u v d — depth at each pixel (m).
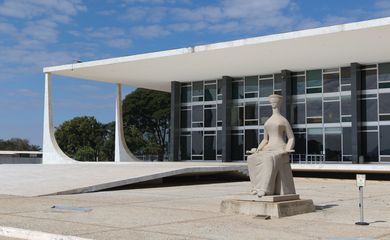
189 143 43.19
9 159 60.72
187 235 9.19
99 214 12.32
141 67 37.12
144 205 14.62
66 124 74.00
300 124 37.28
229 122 40.59
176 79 42.59
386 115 33.78
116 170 25.62
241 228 10.09
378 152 33.84
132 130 72.75
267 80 39.41
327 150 35.91
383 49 30.38
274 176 12.80
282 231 9.73
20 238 9.41
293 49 30.77
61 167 28.56
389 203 16.14
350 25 26.25
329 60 33.75
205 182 28.19
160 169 25.22
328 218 11.87
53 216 11.88
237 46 30.12
